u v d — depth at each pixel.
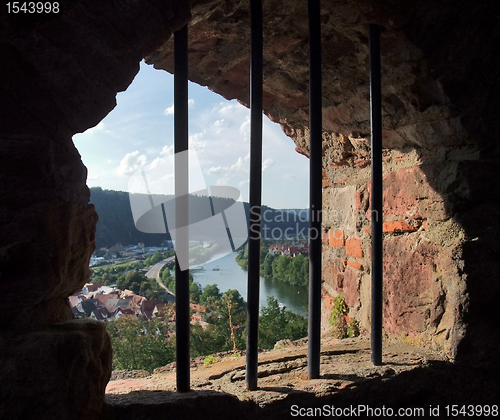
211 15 1.09
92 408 0.75
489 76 1.10
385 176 1.48
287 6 1.08
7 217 0.64
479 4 1.03
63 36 0.70
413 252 1.32
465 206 1.15
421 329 1.28
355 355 1.27
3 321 0.66
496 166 1.16
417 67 1.11
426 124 1.22
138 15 0.77
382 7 1.03
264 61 1.35
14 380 0.64
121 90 0.79
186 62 0.96
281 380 1.07
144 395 0.92
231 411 0.92
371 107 1.13
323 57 1.27
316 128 1.08
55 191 0.68
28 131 0.69
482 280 1.13
